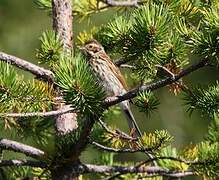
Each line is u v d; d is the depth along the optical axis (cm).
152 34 968
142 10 977
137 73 1035
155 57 988
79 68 959
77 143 1107
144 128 2655
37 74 1125
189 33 1079
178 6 1195
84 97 954
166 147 1242
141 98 1139
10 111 1059
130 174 1283
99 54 1360
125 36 1009
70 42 1220
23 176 1255
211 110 1111
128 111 1358
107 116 1416
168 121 2666
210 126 1227
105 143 1317
